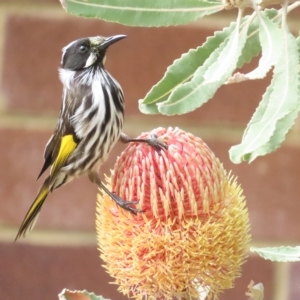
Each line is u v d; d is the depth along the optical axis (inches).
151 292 132.6
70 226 142.9
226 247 132.3
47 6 142.9
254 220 142.8
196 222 132.2
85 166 136.9
